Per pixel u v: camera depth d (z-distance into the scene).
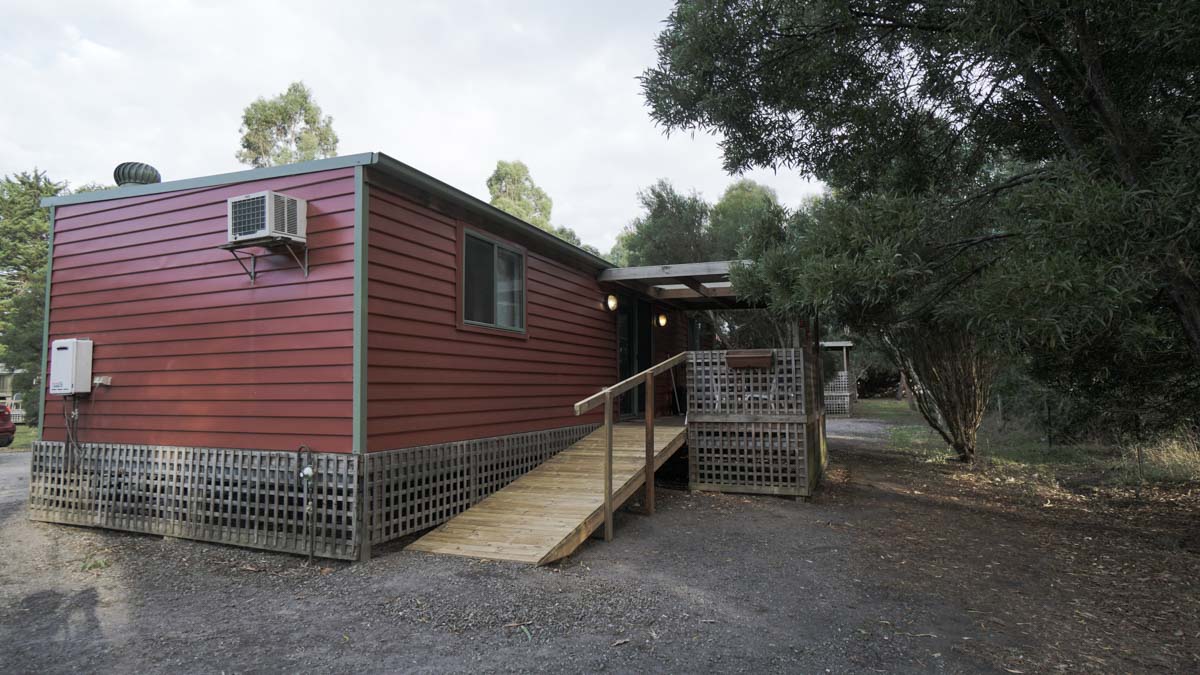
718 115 5.87
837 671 2.96
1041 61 4.71
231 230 5.04
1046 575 4.55
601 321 9.20
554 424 7.82
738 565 4.70
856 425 19.58
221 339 5.52
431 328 5.73
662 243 16.67
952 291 5.35
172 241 5.84
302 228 5.12
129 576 4.57
